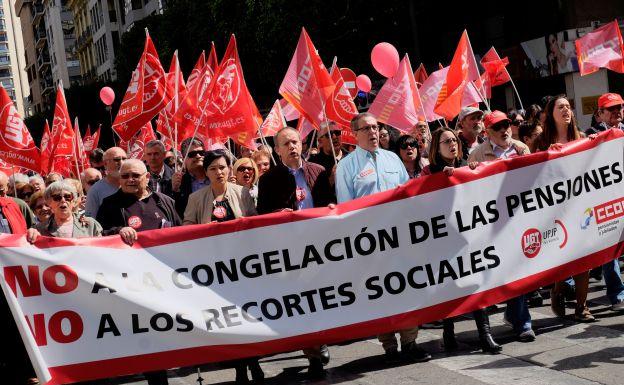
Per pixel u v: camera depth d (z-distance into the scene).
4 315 6.41
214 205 6.58
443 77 11.48
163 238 5.91
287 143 7.04
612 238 6.93
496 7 25.50
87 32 79.94
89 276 5.74
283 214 6.10
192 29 30.34
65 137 12.90
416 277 6.34
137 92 10.58
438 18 26.86
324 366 6.89
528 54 23.97
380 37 25.47
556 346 6.64
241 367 6.35
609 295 7.58
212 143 10.01
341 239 6.20
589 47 10.88
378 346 7.42
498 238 6.55
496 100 26.22
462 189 6.46
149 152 9.37
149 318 5.82
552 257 6.71
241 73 9.51
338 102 9.92
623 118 9.52
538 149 7.68
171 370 7.43
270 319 6.04
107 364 5.76
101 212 6.72
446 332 6.91
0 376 6.56
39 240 5.70
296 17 24.03
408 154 8.28
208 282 5.95
